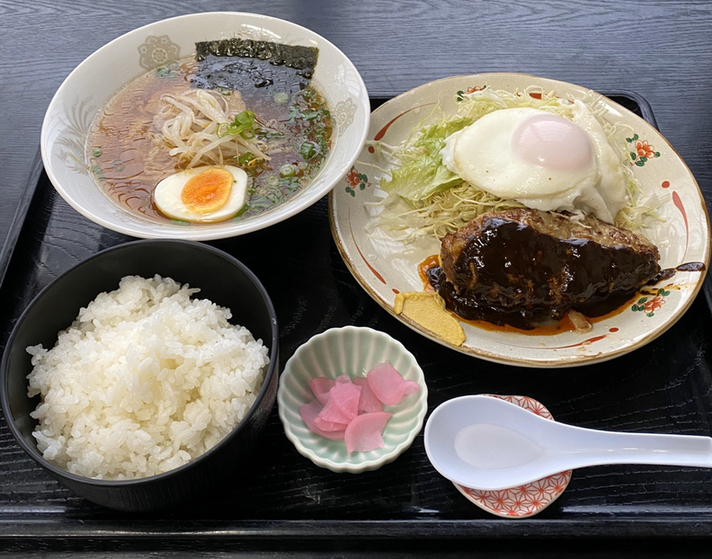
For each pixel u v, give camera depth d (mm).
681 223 372
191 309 285
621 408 307
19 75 483
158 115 417
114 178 380
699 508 270
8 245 360
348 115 395
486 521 260
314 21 527
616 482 280
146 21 530
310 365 307
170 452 255
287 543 263
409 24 525
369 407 293
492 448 285
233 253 368
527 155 365
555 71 489
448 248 349
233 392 259
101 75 413
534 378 318
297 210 313
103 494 226
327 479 280
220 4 546
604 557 261
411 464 285
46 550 261
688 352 328
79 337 281
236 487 277
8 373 247
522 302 338
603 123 422
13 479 278
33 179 396
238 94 434
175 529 255
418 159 409
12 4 545
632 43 512
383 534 257
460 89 445
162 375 259
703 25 526
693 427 300
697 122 453
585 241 337
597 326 335
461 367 323
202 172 388
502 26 525
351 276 363
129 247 286
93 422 255
